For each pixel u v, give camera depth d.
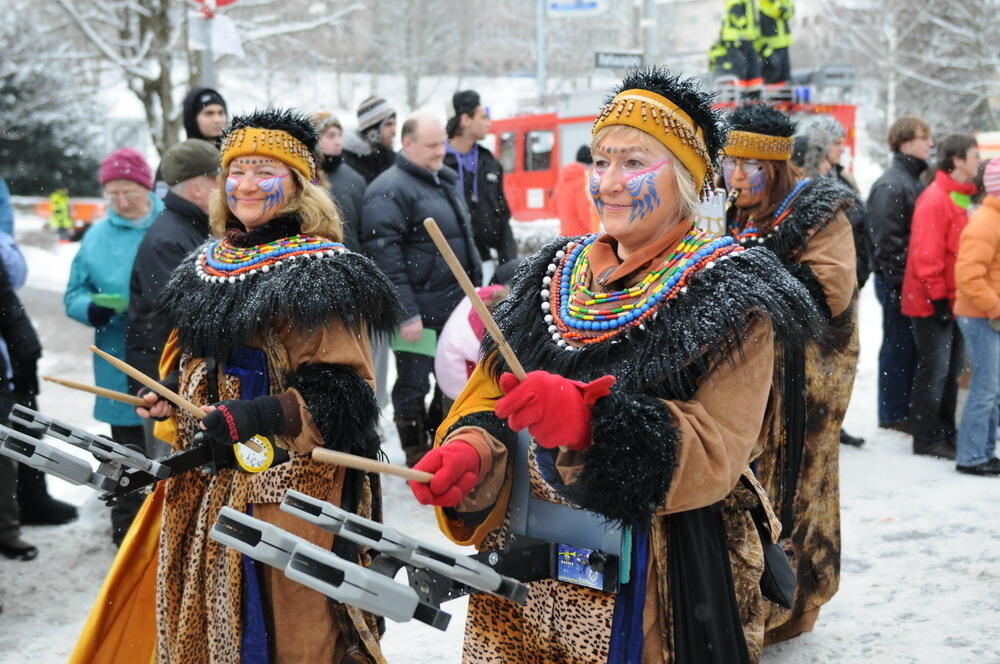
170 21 17.66
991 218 6.00
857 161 28.44
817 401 3.84
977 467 6.14
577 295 2.33
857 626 4.12
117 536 4.94
